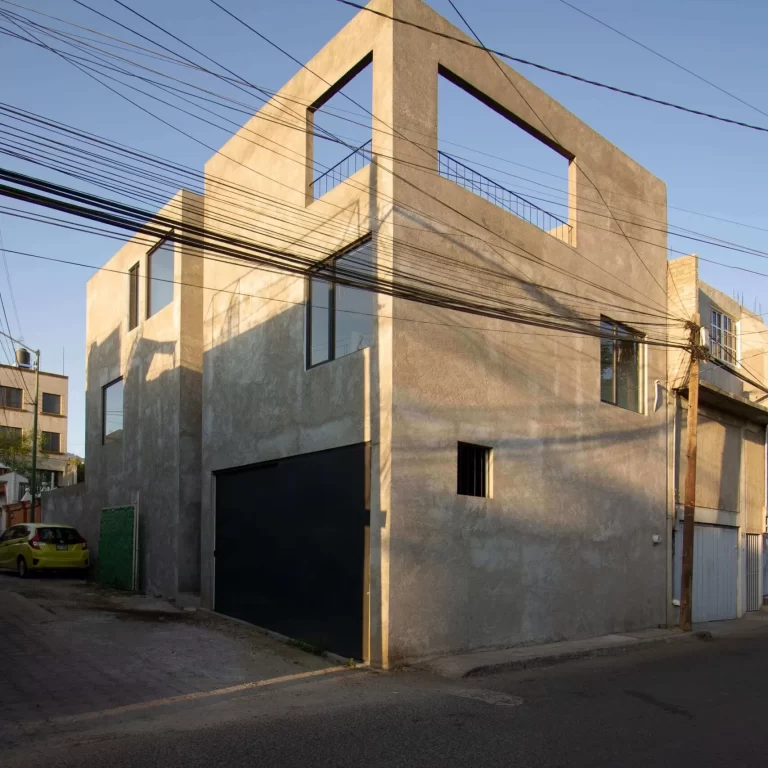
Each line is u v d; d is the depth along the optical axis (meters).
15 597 14.41
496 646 11.66
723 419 19.98
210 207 15.36
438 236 11.36
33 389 47.22
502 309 11.58
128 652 10.35
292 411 12.38
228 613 13.66
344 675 9.64
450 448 11.15
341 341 11.54
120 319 19.84
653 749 6.86
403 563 10.29
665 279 17.34
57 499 23.48
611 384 15.39
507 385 12.35
